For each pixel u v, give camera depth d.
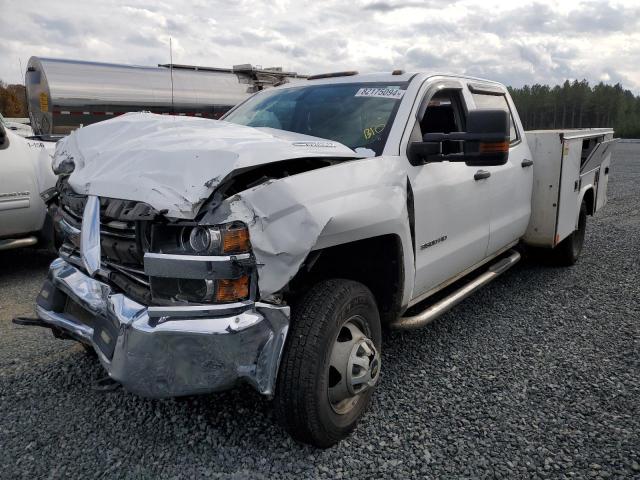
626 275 5.96
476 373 3.62
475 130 3.13
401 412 3.15
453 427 3.00
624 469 2.66
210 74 14.09
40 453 2.74
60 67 11.93
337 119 3.73
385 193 3.02
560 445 2.85
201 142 2.71
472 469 2.66
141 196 2.45
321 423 2.66
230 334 2.36
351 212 2.72
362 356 2.86
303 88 4.26
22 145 5.86
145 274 2.50
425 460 2.72
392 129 3.46
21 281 5.87
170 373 2.42
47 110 11.89
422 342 4.12
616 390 3.41
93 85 12.25
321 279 3.01
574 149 5.62
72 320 3.01
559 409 3.19
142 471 2.62
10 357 3.82
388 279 3.30
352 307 2.80
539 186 5.46
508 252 5.38
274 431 2.94
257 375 2.45
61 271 3.12
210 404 3.20
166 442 2.84
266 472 2.62
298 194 2.52
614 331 4.37
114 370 2.52
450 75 4.25
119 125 3.24
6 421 3.02
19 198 5.74
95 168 2.83
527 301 5.10
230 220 2.34
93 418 3.05
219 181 2.37
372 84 3.94
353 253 3.21
